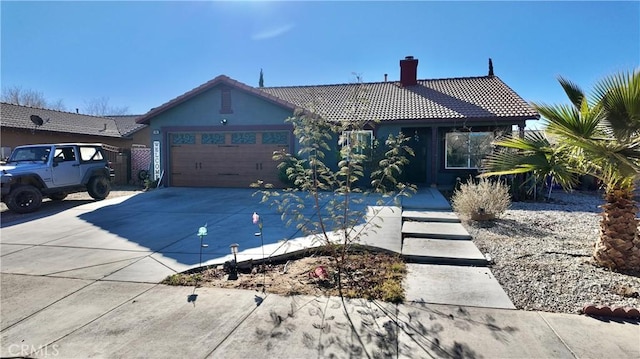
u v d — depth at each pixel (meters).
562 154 4.80
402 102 14.86
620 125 4.00
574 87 4.68
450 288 4.01
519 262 4.90
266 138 13.67
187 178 14.46
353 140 4.62
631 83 3.77
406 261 5.09
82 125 21.36
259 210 8.91
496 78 16.83
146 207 9.59
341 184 4.89
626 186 4.44
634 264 4.46
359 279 4.30
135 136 23.80
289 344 2.89
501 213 7.83
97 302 3.74
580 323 3.18
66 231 7.02
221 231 6.75
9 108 18.45
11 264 5.03
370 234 6.24
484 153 13.16
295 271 4.65
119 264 4.96
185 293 3.96
